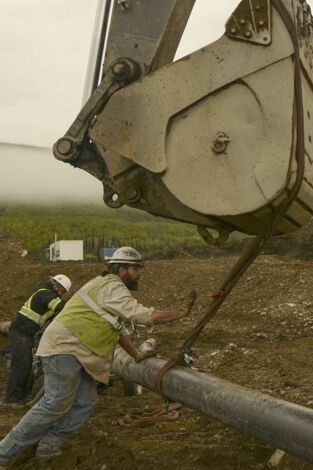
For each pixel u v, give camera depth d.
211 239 4.37
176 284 14.86
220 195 3.90
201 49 3.95
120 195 4.45
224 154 3.90
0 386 7.89
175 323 12.27
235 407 4.24
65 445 5.25
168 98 4.02
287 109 3.77
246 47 3.87
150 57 4.46
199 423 5.88
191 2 4.56
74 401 4.90
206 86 3.94
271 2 3.82
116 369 5.68
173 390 4.73
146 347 5.43
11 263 17.78
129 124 4.11
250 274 14.51
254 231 4.34
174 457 4.98
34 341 6.86
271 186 3.78
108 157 4.45
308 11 4.12
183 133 4.00
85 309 4.77
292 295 13.01
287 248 21.14
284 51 3.79
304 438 3.78
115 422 5.85
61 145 4.62
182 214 4.34
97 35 4.73
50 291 6.89
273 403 4.09
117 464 4.81
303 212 4.18
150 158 4.05
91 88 4.68
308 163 3.95
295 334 11.08
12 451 4.77
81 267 16.36
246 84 3.87
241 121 3.88
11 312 14.23
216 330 11.30
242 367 8.28
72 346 4.74
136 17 4.53
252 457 4.87
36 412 4.72
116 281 4.81
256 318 12.41
